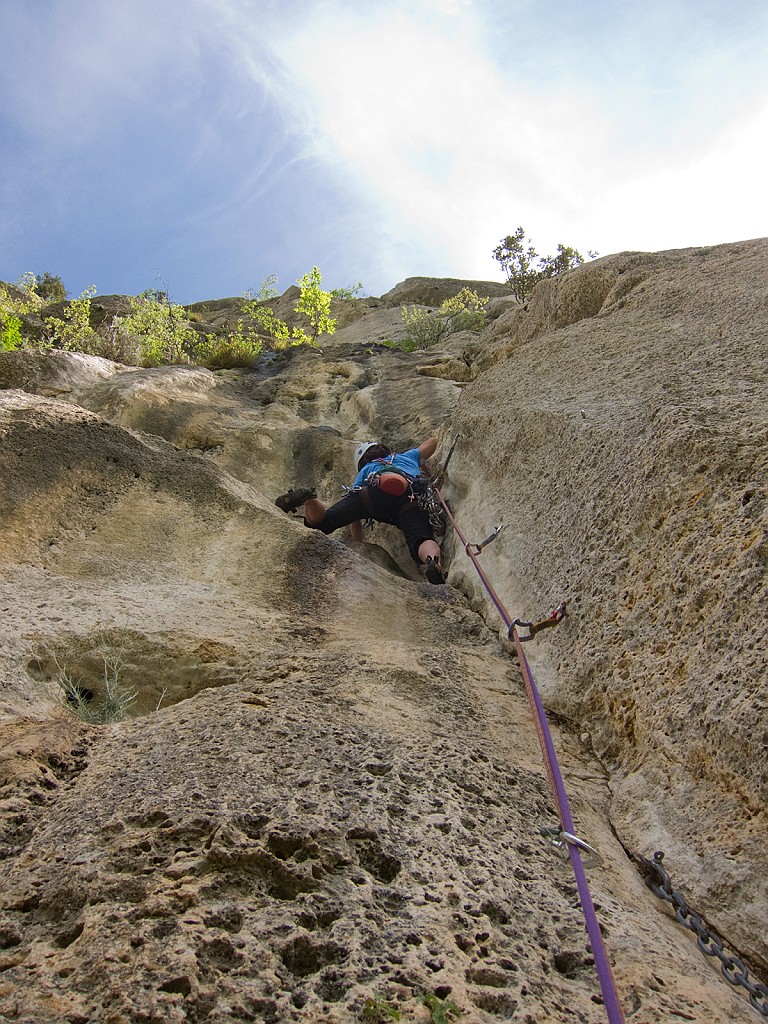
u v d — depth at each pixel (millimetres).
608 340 5238
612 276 6418
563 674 3197
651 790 2502
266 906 1749
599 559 3371
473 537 4953
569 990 1681
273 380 8750
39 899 1738
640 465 3396
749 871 2076
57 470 4395
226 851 1849
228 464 6465
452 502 5719
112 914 1646
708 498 2939
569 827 1907
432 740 2699
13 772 2193
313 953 1646
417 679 3193
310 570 4219
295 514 6172
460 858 2045
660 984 1721
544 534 3986
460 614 4328
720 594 2605
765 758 2152
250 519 4582
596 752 2906
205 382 7941
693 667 2570
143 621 3398
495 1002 1582
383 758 2479
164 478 4734
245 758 2303
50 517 4129
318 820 2033
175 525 4430
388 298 20188
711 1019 1638
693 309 4918
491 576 4410
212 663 3244
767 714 2191
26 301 17484
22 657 2973
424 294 19547
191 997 1464
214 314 21094
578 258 13180
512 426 4973
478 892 1924
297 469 6656
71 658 3119
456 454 5859
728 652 2463
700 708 2441
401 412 7500
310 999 1516
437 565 5145
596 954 1518
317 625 3744
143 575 3967
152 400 6859
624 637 2980
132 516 4387
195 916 1668
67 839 1929
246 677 3107
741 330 4145
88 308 13953
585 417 4203
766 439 2943
